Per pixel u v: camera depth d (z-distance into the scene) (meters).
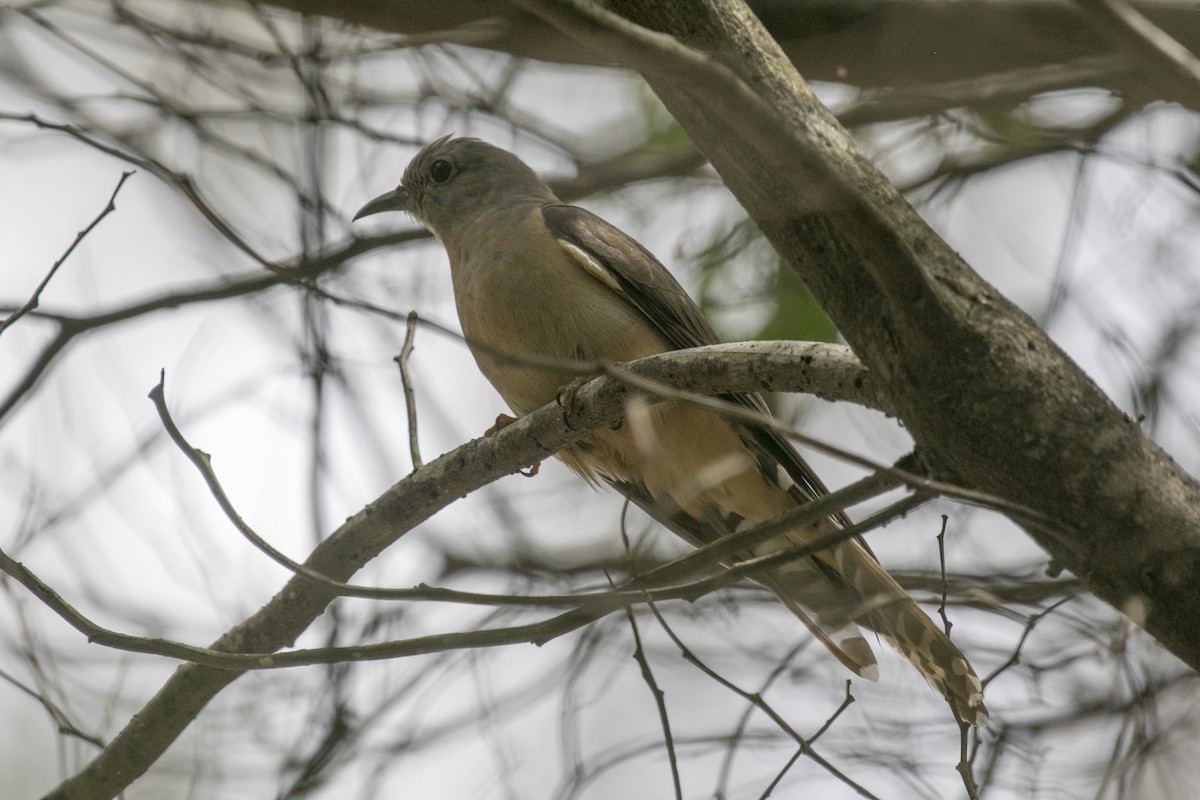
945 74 10.40
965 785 6.95
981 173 11.46
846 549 9.02
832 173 5.38
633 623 6.88
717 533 10.40
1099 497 5.91
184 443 6.66
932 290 5.87
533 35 10.09
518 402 10.45
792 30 10.41
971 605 9.00
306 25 10.86
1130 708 8.23
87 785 8.34
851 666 8.84
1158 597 5.92
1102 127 10.36
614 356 10.21
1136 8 9.86
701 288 11.74
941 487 5.99
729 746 8.24
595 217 10.83
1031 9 9.86
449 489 8.38
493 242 10.64
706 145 6.25
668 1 6.34
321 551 8.44
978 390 5.98
